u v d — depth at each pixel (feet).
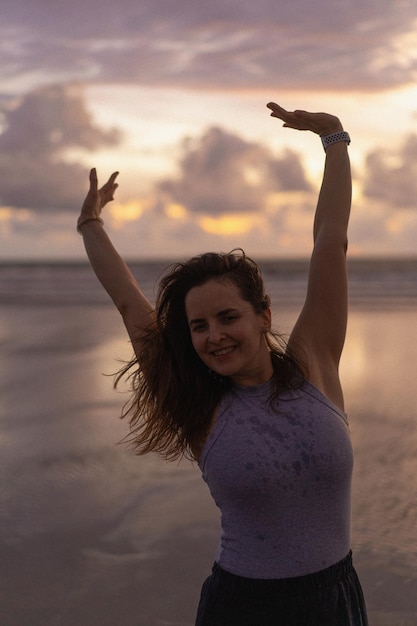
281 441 6.15
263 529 6.13
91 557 15.23
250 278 6.44
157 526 16.89
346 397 30.25
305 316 7.07
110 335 53.01
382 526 16.35
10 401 30.48
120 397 30.71
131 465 21.47
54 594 13.62
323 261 7.16
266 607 6.12
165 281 6.66
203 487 19.63
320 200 7.53
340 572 6.27
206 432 6.56
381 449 22.47
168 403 6.72
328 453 6.15
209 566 14.74
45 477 20.48
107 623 12.50
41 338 51.85
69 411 28.35
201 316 6.33
